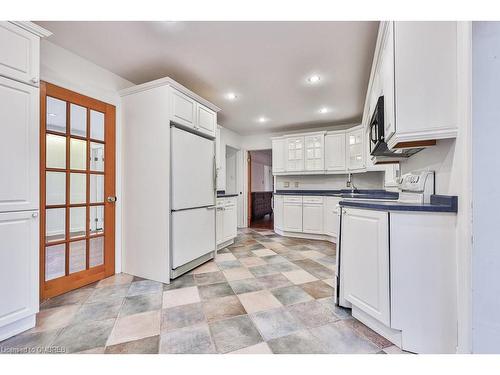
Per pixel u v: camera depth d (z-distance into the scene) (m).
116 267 2.52
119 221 2.55
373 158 2.63
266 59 2.31
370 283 1.46
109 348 1.32
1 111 1.38
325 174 4.80
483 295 1.08
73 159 2.15
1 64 1.38
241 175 5.71
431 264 1.25
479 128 1.09
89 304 1.83
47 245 1.95
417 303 1.27
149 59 2.29
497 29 1.06
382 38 1.68
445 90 1.28
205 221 2.86
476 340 1.09
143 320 1.60
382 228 1.37
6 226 1.39
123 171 2.55
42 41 1.93
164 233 2.28
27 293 1.47
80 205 2.18
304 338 1.41
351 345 1.34
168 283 2.24
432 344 1.25
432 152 1.62
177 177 2.38
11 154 1.41
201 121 2.76
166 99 2.27
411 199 1.70
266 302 1.86
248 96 3.29
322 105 3.64
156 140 2.33
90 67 2.31
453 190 1.32
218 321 1.59
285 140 4.77
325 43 2.05
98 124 2.38
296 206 4.44
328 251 3.44
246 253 3.33
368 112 3.05
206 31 1.88
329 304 1.83
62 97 2.04
